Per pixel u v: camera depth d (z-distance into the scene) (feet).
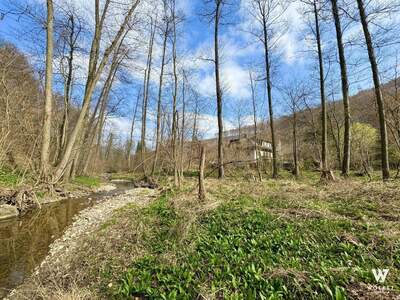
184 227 16.33
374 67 30.12
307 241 13.39
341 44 35.37
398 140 31.37
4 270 15.67
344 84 35.19
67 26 49.90
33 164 35.35
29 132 36.91
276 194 23.56
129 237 16.92
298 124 73.72
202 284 10.99
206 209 19.75
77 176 71.46
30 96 41.37
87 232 21.52
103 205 35.99
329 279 9.85
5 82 34.99
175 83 61.21
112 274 12.96
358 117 60.03
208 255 13.30
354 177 36.09
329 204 19.42
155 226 18.54
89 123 62.23
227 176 49.42
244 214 18.30
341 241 13.16
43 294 11.72
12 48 42.75
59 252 17.78
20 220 26.50
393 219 15.31
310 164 74.13
